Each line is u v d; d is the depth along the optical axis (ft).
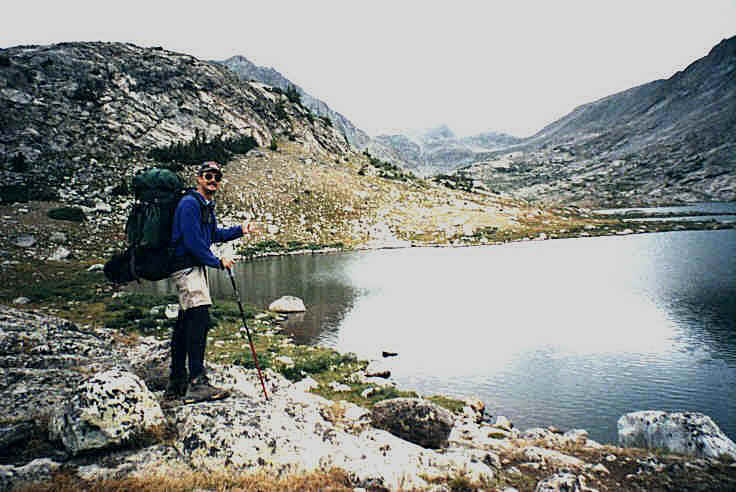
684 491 20.06
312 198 359.87
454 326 113.91
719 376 77.92
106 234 226.38
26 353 26.07
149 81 424.87
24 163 275.39
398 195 412.36
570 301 142.92
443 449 26.22
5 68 336.08
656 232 372.58
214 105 458.09
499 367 83.05
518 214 428.97
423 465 20.57
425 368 82.43
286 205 341.82
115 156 329.31
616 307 133.08
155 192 16.38
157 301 116.57
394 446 21.79
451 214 384.06
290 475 15.93
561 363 85.61
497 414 63.00
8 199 234.38
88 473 13.98
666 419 31.17
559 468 22.89
